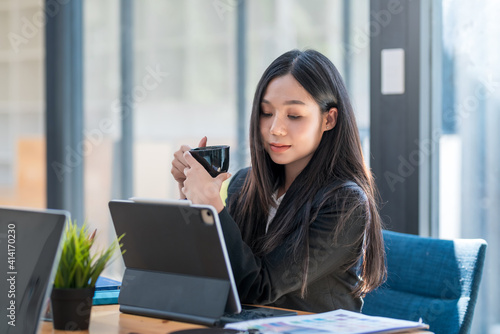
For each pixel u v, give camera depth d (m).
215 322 1.25
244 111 2.80
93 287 1.27
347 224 1.52
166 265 1.34
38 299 1.18
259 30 2.73
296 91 1.56
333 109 1.62
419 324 1.23
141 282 1.38
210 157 1.47
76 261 1.24
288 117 1.57
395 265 1.81
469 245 1.71
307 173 1.62
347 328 1.18
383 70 2.37
